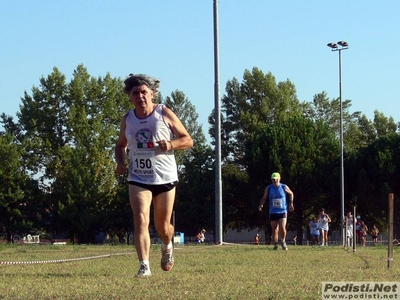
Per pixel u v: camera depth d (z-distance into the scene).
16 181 65.31
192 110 88.81
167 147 7.37
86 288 6.31
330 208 62.56
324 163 60.91
